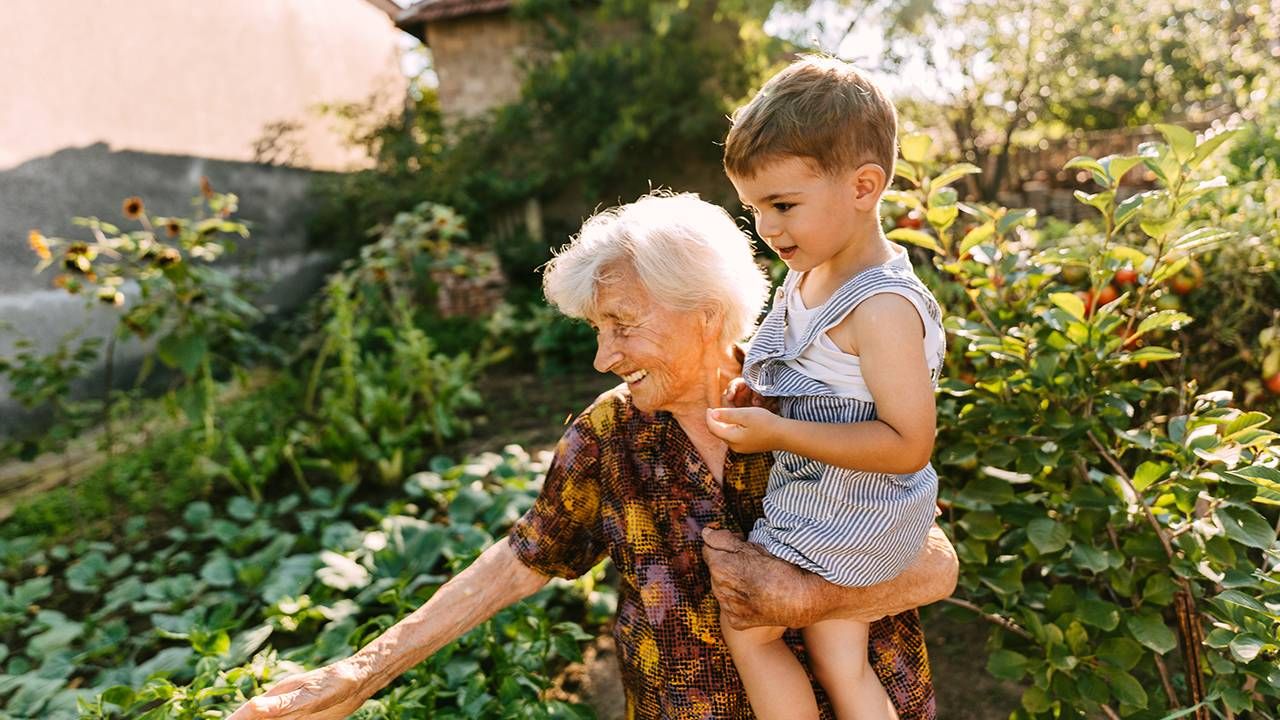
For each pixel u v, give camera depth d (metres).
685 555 1.29
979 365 2.21
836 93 1.13
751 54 10.05
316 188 10.67
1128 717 1.78
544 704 2.19
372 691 1.34
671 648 1.27
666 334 1.22
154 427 5.70
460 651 2.45
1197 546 1.66
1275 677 1.50
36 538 3.83
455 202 10.45
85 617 3.18
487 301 8.88
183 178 8.27
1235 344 2.35
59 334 6.32
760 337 1.33
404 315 5.77
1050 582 2.61
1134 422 2.45
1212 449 1.61
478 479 3.64
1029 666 1.87
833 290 1.22
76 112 6.88
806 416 1.22
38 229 6.37
